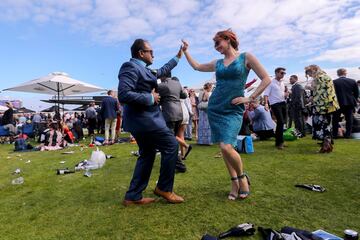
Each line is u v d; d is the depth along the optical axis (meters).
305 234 2.29
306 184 3.80
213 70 3.79
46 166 6.45
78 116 19.36
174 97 5.32
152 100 3.21
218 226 2.71
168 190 3.41
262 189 3.71
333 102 6.16
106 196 3.84
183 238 2.53
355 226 2.60
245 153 6.34
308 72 6.59
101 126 15.80
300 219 2.78
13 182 4.92
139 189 3.43
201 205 3.27
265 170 4.69
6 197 4.09
